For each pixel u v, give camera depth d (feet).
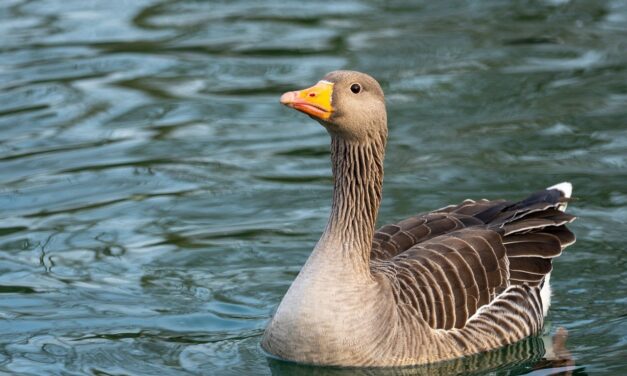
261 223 54.49
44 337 44.42
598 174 58.23
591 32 79.61
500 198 55.67
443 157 60.85
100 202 56.75
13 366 41.96
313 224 54.24
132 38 79.71
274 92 70.13
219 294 48.16
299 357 40.34
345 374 40.16
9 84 71.15
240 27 82.17
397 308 40.42
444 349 41.01
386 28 81.30
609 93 68.59
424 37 79.00
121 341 44.11
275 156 61.93
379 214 54.24
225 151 62.59
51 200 56.90
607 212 54.44
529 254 44.21
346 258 40.22
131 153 62.28
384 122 40.83
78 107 68.18
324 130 65.82
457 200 55.57
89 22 82.99
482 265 42.70
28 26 82.02
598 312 46.19
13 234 53.36
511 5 86.12
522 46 77.10
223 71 73.82
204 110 67.92
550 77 71.46
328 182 58.70
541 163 59.77
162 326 45.44
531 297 44.11
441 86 70.18
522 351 42.98
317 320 39.73
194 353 42.96
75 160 61.36
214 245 52.44
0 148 62.59
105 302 47.44
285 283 49.11
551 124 64.59
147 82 72.02
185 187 58.23
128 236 53.42
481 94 69.00
